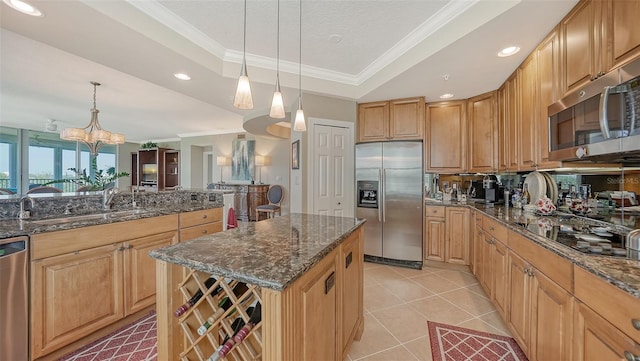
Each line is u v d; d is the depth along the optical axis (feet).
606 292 3.15
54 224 5.52
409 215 10.86
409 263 10.93
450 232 10.50
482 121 10.25
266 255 3.66
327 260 4.25
